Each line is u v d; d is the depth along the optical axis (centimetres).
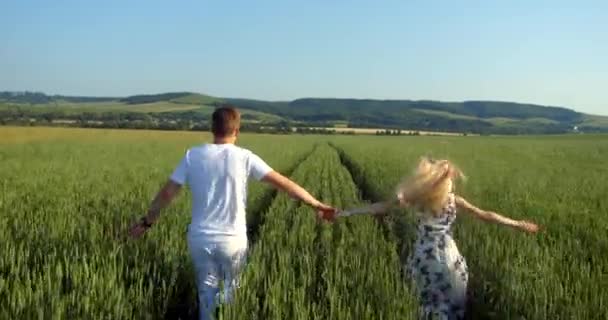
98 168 2255
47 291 571
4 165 2370
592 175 2297
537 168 2747
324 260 746
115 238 802
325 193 1512
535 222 1069
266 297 552
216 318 540
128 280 660
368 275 658
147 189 1411
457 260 606
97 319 537
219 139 575
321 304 577
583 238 957
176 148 4478
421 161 614
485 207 1250
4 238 787
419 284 611
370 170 2278
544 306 582
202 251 555
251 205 1320
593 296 612
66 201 1166
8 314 524
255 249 748
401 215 1082
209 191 556
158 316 597
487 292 695
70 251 714
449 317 611
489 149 5456
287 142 6178
